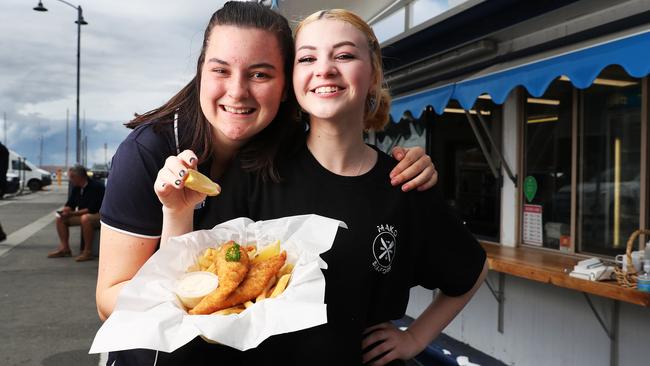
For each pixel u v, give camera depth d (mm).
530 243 4340
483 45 4031
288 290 1132
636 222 3551
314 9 3885
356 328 1391
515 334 4227
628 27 2877
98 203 8656
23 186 28094
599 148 3779
